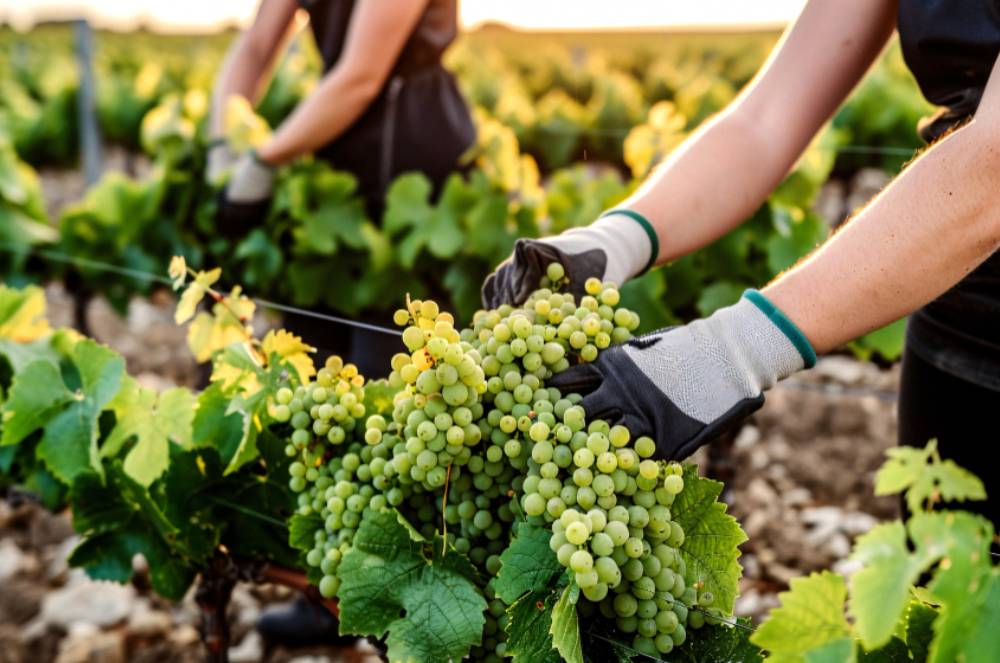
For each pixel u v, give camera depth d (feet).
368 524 4.09
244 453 5.08
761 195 5.11
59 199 30.58
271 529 5.72
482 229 10.85
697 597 3.87
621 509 3.56
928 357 5.42
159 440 5.43
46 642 9.26
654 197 4.93
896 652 3.46
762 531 11.34
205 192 12.80
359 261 11.32
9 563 10.59
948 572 2.55
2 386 6.81
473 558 4.24
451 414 3.86
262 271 11.46
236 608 10.03
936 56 4.50
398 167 10.26
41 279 14.64
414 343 3.84
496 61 56.44
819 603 2.98
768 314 3.86
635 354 3.91
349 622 3.99
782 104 5.08
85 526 6.05
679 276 10.63
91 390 5.64
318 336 10.19
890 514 11.87
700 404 3.82
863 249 3.72
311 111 9.42
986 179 3.47
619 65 62.44
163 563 6.07
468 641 3.92
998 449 5.20
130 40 88.02
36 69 48.70
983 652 2.64
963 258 3.63
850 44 5.04
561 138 24.71
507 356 3.97
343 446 4.72
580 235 4.70
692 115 23.88
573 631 3.58
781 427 14.03
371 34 8.89
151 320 19.13
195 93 14.89
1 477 7.51
